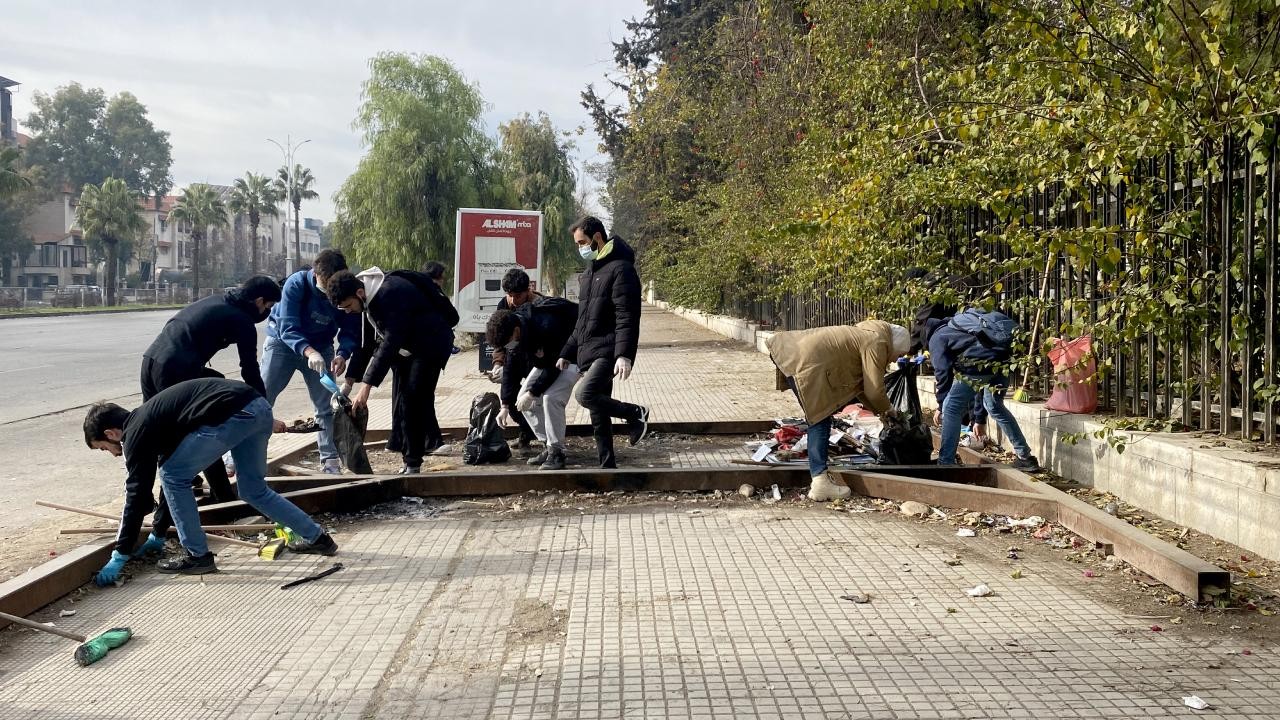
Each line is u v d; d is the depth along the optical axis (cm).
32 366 1898
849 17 1160
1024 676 341
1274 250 505
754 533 548
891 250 809
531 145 3688
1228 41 517
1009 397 795
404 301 696
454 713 323
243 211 9544
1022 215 614
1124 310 549
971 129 667
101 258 8206
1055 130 612
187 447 484
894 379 784
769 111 1620
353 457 705
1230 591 412
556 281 3678
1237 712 310
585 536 547
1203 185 558
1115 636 379
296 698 340
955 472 652
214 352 595
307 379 761
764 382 1438
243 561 513
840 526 562
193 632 410
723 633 389
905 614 408
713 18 2725
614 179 3406
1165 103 546
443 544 539
